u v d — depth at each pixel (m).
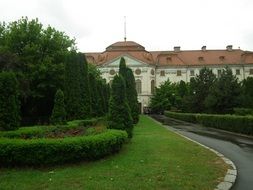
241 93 38.69
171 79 91.38
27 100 35.72
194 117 40.50
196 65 90.88
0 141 10.62
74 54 23.25
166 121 46.28
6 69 28.39
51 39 35.78
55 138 11.77
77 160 11.29
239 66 89.75
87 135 12.67
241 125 25.84
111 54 89.00
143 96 88.06
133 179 9.30
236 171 11.16
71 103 22.50
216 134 25.92
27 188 8.39
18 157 10.51
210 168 11.26
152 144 16.88
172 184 8.91
